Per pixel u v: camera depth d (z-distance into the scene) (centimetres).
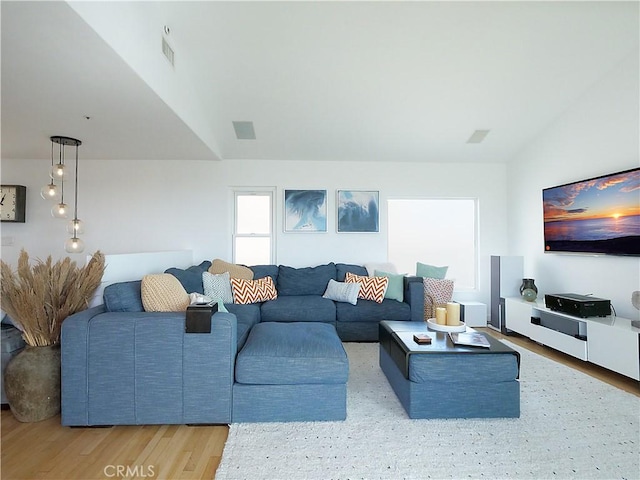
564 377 266
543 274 399
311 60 290
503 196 471
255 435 184
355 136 404
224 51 278
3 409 213
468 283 484
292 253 454
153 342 192
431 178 465
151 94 239
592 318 292
